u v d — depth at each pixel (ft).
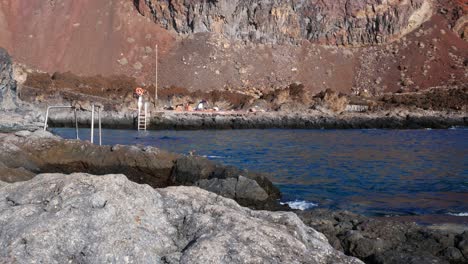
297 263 15.62
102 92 200.03
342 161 89.45
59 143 61.77
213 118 173.27
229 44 289.12
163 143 119.85
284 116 181.98
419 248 29.66
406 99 226.17
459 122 186.70
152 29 295.07
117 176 18.74
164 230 17.26
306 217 35.58
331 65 286.05
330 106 203.82
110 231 16.12
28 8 297.53
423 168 81.71
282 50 291.99
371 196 56.75
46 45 279.90
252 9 296.51
